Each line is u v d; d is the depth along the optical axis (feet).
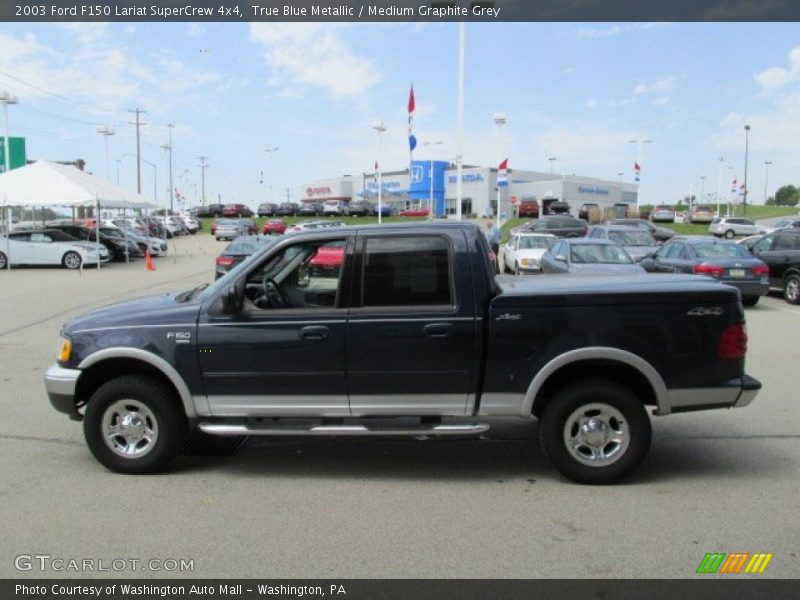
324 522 14.20
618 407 16.01
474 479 16.74
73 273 80.74
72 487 16.22
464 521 14.23
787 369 29.32
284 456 18.51
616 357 15.70
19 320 44.21
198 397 16.52
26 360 31.65
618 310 15.78
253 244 62.34
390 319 16.01
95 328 16.93
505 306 15.85
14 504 15.20
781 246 53.31
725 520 14.19
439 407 16.22
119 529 13.91
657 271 54.75
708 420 21.77
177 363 16.43
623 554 12.73
